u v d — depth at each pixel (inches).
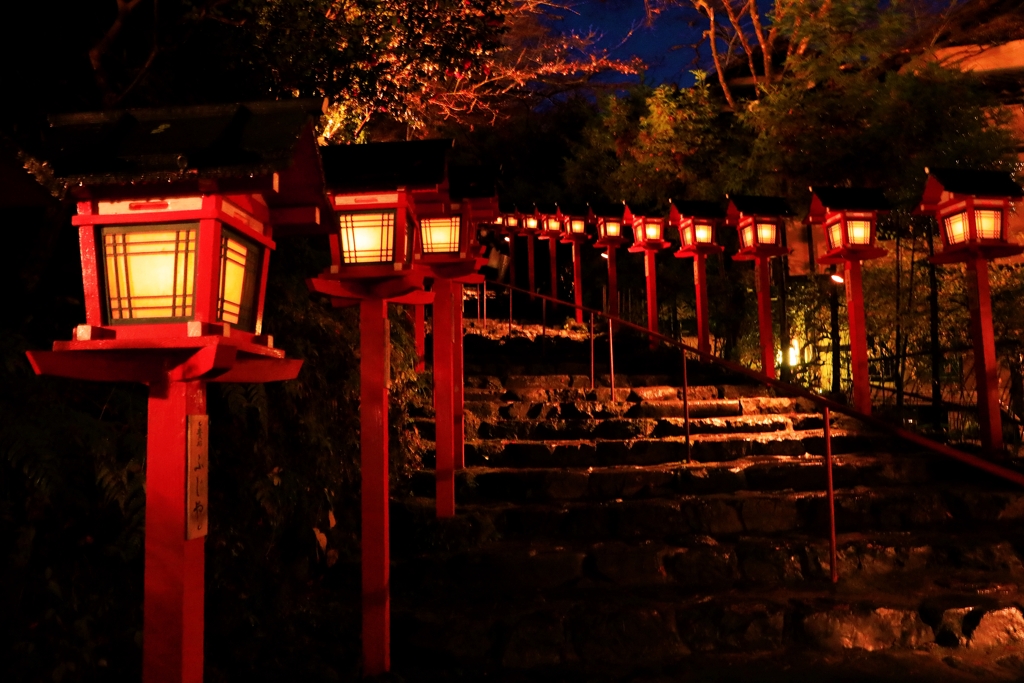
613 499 236.5
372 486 151.9
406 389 273.7
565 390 329.7
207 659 148.3
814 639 172.2
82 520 136.7
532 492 240.5
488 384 335.6
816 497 226.1
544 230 546.6
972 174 257.3
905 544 204.2
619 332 463.5
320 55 197.2
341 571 194.2
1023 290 329.7
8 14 173.5
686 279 525.7
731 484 242.7
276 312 206.1
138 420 154.3
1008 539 208.5
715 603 177.9
